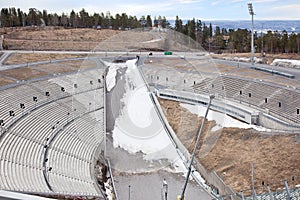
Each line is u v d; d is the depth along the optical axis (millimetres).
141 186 26156
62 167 30016
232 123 44219
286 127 40375
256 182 30375
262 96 50719
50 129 38469
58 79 55594
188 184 31078
